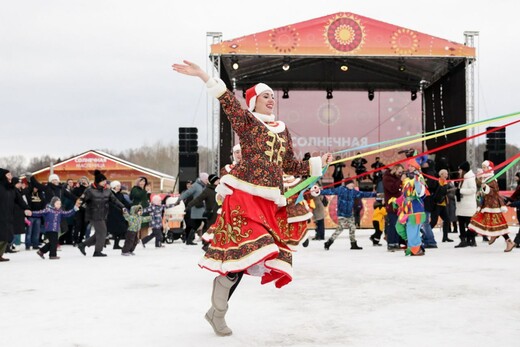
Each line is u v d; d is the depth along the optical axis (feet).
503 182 74.59
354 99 84.28
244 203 13.12
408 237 34.68
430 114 82.64
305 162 14.99
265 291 20.53
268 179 13.44
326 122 84.17
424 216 34.73
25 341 13.34
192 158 71.92
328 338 13.25
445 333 13.62
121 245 52.03
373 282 22.71
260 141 13.65
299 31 67.92
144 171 107.55
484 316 15.61
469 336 13.29
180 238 61.98
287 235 27.04
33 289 22.13
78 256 38.96
